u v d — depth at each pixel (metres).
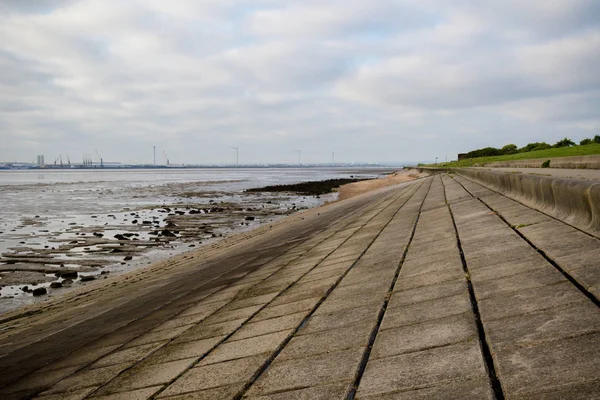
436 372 2.67
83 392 4.04
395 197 22.88
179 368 3.92
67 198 51.25
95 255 18.33
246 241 16.94
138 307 8.21
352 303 4.61
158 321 6.41
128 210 36.72
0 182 99.69
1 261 17.25
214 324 5.23
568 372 2.28
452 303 3.82
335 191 58.44
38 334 8.12
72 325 8.12
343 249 8.82
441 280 4.62
